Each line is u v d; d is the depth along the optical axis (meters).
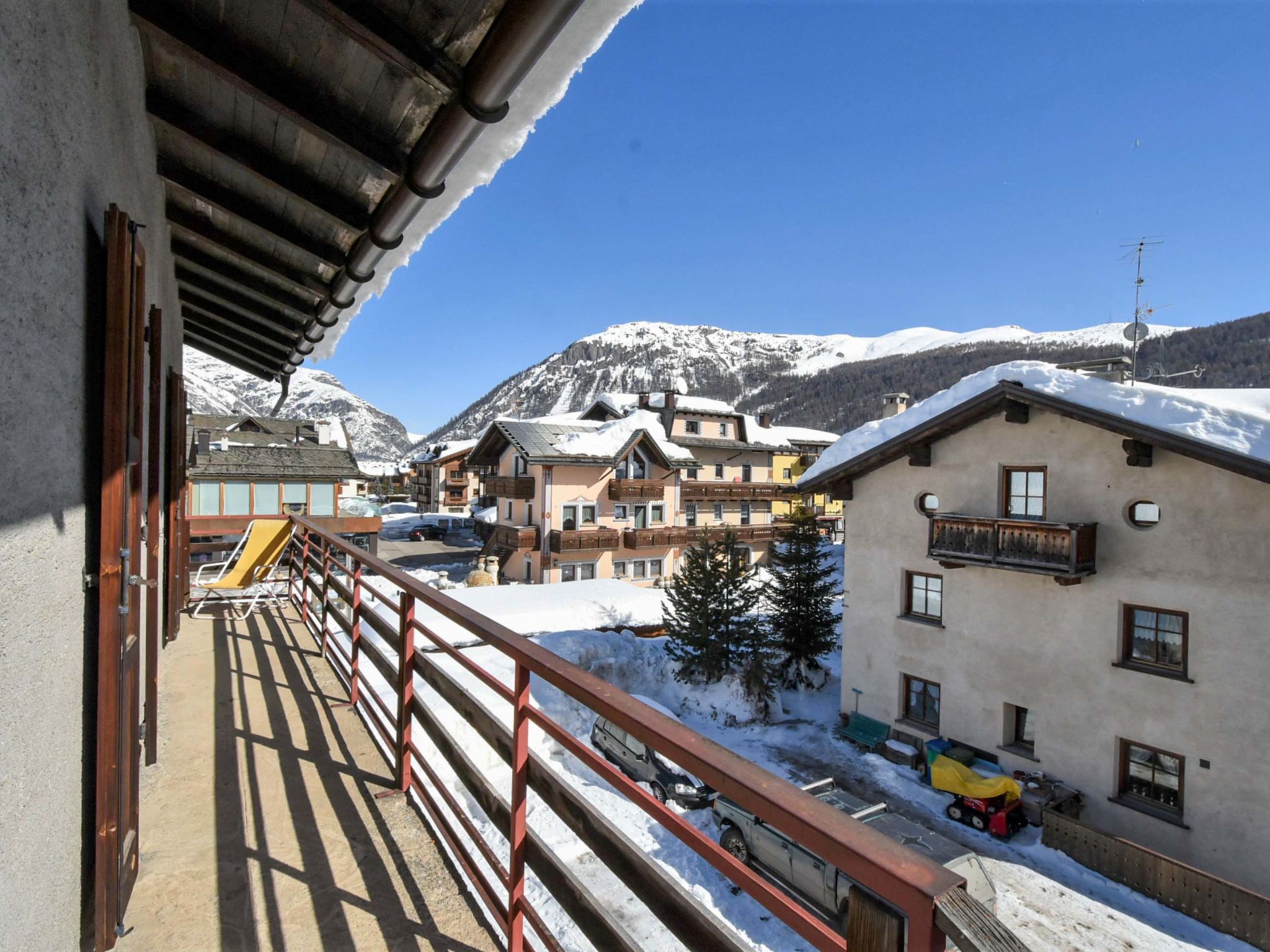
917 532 13.30
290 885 2.40
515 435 26.91
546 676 1.62
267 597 7.66
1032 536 10.90
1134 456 9.97
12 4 1.18
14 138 1.20
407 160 2.80
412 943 2.14
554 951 1.69
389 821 2.87
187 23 2.36
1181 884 8.66
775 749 13.60
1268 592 8.95
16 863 1.25
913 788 11.90
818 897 7.11
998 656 11.91
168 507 5.24
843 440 14.48
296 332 5.83
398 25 2.04
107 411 1.85
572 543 25.42
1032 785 10.80
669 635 16.17
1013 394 11.18
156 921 2.16
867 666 14.18
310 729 3.85
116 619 1.87
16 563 1.24
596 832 1.51
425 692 8.48
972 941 0.66
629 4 1.99
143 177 2.92
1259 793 8.98
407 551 40.75
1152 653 10.22
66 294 1.57
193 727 3.81
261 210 3.76
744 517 33.59
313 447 30.78
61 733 1.58
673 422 32.66
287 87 2.54
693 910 1.19
